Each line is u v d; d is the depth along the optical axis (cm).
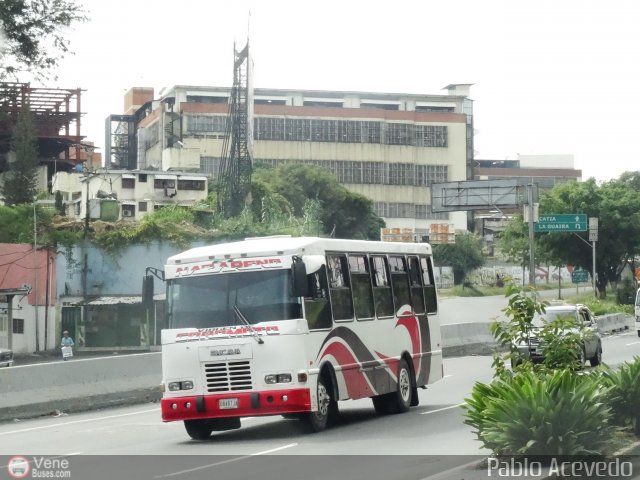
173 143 12281
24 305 5466
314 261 1728
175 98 12612
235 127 9094
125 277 5656
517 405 1126
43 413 2344
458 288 11569
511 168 16812
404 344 2123
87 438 1836
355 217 11212
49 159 9481
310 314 1722
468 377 2938
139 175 9019
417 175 13462
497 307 8544
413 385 2147
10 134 8406
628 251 8425
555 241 8325
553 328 1359
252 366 1675
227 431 1900
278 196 9388
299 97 13300
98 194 7406
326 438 1648
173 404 1698
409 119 13425
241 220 6394
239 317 1692
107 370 2550
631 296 7950
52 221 5806
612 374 1332
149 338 5606
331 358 1784
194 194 9169
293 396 1664
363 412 2141
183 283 1736
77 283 5591
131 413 2361
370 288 1998
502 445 1123
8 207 5862
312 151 13012
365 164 13188
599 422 1145
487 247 13200
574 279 7938
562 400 1123
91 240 5619
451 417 1917
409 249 2236
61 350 5125
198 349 1692
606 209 8256
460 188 6575
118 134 13950
